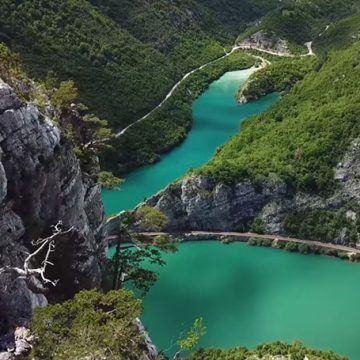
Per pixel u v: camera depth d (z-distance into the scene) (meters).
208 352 74.94
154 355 48.62
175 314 94.56
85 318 39.69
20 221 51.28
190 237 118.50
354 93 140.25
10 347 42.75
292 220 119.50
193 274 107.00
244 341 89.00
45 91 67.50
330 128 127.56
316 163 122.44
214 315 95.00
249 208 122.88
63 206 58.19
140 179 143.62
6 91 52.12
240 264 111.62
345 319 94.75
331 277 107.19
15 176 51.81
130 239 82.12
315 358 72.56
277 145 133.62
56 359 36.53
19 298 47.06
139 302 42.03
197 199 120.81
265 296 100.81
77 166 61.66
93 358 36.84
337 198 118.69
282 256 114.06
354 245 114.75
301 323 93.62
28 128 53.47
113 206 129.12
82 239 60.88
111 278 70.62
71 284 57.31
